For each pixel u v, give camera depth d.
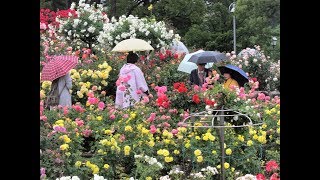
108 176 6.78
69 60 9.79
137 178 6.65
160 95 8.44
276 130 8.08
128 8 33.50
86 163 6.51
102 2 34.47
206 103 7.32
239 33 28.23
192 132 7.33
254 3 29.19
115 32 15.91
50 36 15.37
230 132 7.27
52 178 6.08
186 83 11.39
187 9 32.03
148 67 13.30
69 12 17.06
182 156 7.23
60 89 9.74
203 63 11.21
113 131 7.28
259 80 17.23
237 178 6.29
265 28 28.31
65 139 6.51
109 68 11.28
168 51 14.99
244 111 7.04
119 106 8.62
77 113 7.90
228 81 10.34
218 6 29.02
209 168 6.57
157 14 32.62
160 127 7.86
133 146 7.07
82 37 17.08
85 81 11.21
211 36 28.55
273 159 7.36
